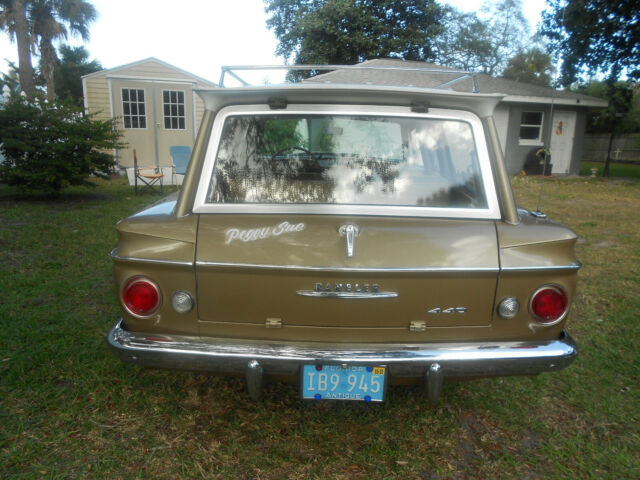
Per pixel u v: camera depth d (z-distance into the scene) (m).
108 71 14.16
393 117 2.25
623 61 14.66
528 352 2.09
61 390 2.73
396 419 2.61
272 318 2.10
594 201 10.55
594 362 3.21
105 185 11.82
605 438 2.48
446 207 2.18
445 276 2.03
